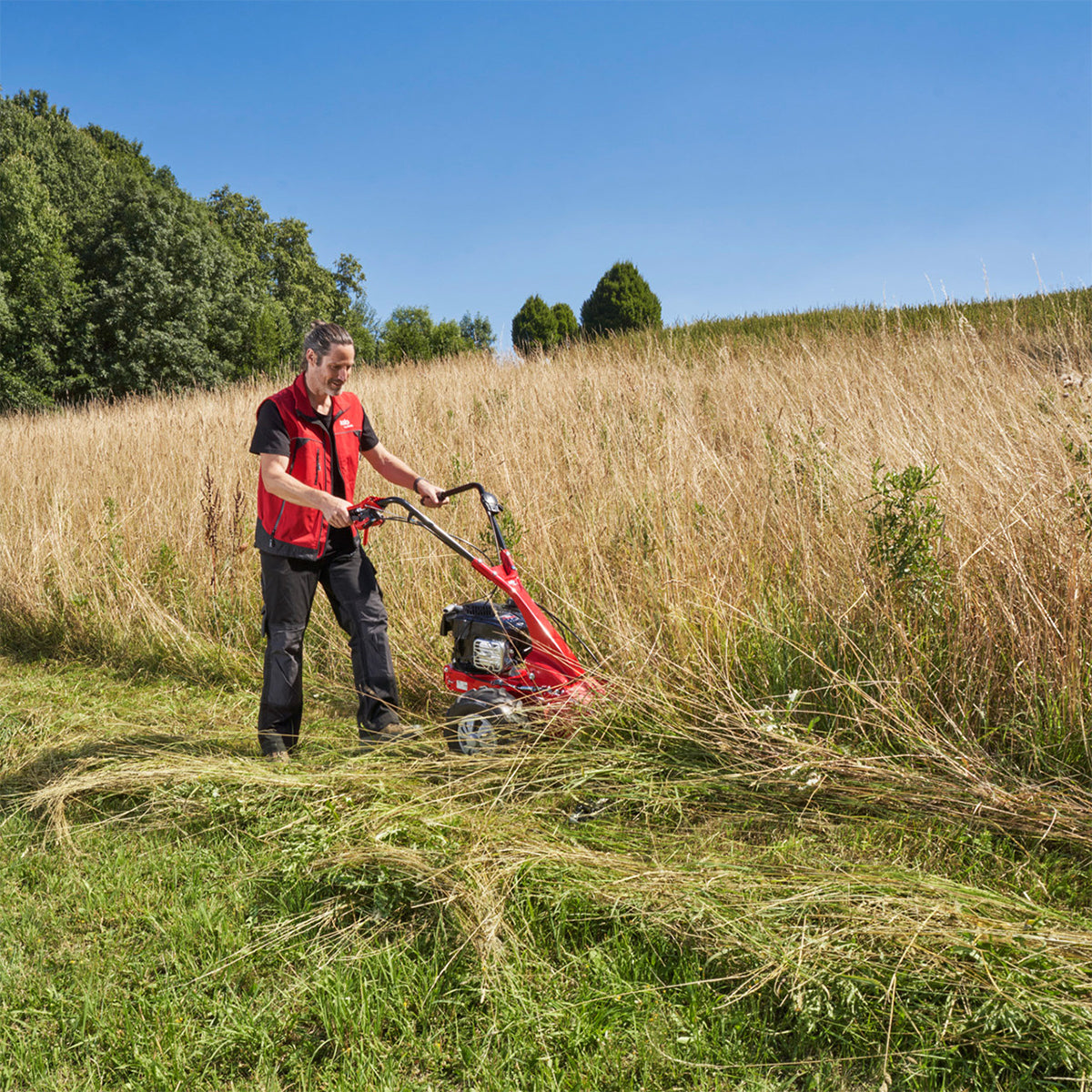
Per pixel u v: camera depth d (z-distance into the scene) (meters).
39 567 6.34
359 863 2.70
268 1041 2.04
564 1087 1.89
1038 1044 1.87
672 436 6.29
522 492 5.77
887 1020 1.99
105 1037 2.10
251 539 6.30
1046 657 3.33
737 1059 1.95
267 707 3.74
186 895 2.71
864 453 4.95
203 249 38.88
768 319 16.81
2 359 34.56
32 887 2.84
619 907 2.44
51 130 49.06
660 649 3.96
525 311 45.94
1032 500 3.92
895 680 3.45
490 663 3.56
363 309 60.06
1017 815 2.79
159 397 16.70
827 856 2.71
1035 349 9.05
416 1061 2.01
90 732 4.26
